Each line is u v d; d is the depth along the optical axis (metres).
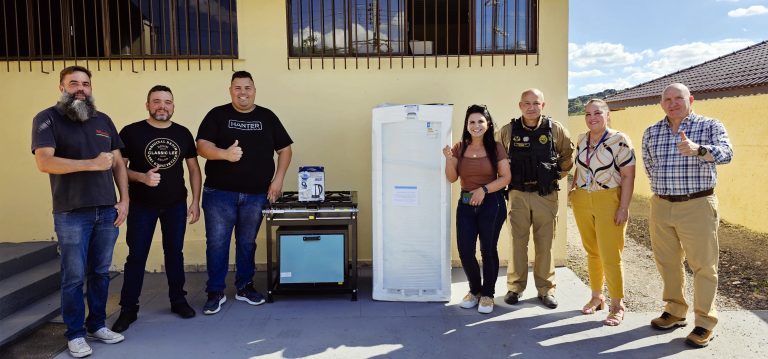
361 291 4.44
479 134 3.79
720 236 7.14
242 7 4.91
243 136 3.98
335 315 3.89
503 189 3.95
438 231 4.13
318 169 4.21
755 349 3.25
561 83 4.98
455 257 5.13
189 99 4.95
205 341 3.44
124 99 4.93
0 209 4.96
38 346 3.41
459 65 4.99
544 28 4.95
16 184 4.95
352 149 5.04
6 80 4.89
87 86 3.21
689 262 3.39
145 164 3.65
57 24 4.89
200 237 5.06
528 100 3.85
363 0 4.96
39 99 4.90
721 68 12.30
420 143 4.08
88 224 3.25
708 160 3.15
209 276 3.99
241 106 3.98
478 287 4.05
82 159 3.16
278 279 4.19
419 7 5.00
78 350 3.21
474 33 5.00
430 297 4.15
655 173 3.49
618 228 3.66
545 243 4.02
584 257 5.86
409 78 4.99
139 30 4.95
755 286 4.84
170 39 4.96
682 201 3.34
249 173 3.99
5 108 4.90
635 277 5.15
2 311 3.72
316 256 4.16
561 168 4.11
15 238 4.97
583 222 3.82
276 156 5.07
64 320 3.26
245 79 3.95
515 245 4.07
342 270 4.18
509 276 4.15
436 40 5.02
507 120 5.03
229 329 3.64
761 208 7.38
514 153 3.98
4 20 4.84
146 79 4.94
